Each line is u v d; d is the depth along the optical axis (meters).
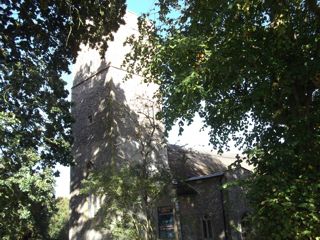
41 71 20.88
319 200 11.43
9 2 18.27
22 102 20.64
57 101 22.06
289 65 13.69
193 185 29.20
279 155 12.63
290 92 13.38
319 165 12.19
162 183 23.25
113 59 29.91
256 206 12.37
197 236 28.06
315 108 13.47
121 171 22.66
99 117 29.38
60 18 19.11
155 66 16.62
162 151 29.33
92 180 22.05
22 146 19.75
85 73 32.16
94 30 18.84
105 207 22.44
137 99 29.16
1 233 19.83
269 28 13.20
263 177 12.10
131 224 21.88
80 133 30.67
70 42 19.91
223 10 13.25
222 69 13.48
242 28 13.25
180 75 14.15
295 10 12.86
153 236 23.02
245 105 15.27
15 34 19.20
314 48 13.45
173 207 28.52
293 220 11.32
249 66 13.62
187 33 15.70
